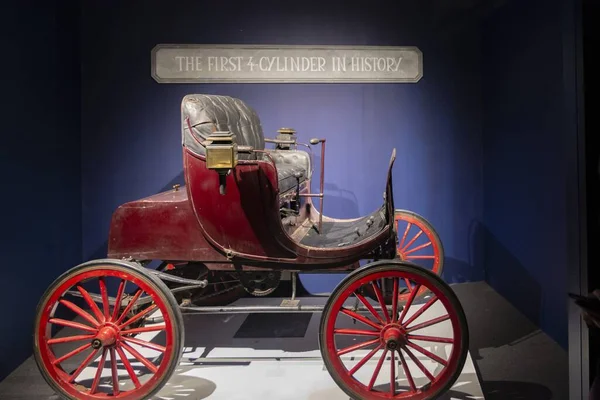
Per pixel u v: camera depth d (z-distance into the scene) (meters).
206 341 3.20
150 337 3.31
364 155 3.99
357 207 4.02
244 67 3.85
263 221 2.58
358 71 3.91
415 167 4.04
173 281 2.81
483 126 4.07
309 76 3.88
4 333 2.79
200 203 2.60
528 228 3.38
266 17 3.86
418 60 3.95
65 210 3.55
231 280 3.14
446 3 3.97
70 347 3.21
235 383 2.69
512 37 3.55
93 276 2.47
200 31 3.84
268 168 2.54
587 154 1.95
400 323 2.44
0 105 2.71
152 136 3.85
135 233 2.66
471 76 4.04
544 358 2.91
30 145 3.04
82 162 3.82
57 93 3.42
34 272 3.10
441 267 3.75
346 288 2.44
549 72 3.03
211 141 2.45
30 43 3.04
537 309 3.30
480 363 2.86
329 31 3.90
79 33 3.76
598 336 1.97
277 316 3.59
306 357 2.97
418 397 2.42
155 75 3.81
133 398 2.46
